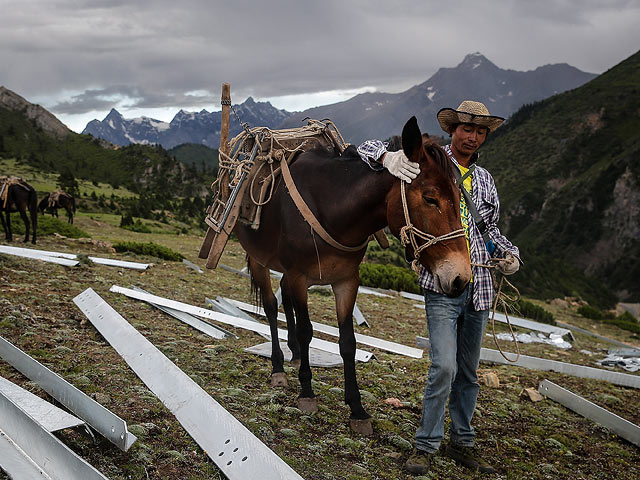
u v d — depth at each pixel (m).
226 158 4.82
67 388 3.41
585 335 14.96
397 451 3.84
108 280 9.05
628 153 183.38
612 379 7.27
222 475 3.00
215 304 8.32
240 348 5.90
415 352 7.18
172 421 3.60
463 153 3.62
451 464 3.82
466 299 3.57
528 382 6.66
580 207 180.75
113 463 2.90
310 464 3.35
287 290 5.36
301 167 4.14
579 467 4.27
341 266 3.96
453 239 3.15
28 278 7.94
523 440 4.64
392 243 53.81
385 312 11.20
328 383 5.13
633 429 4.89
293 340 5.54
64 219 38.41
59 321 5.83
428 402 3.53
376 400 4.86
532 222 192.25
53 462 2.56
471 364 3.77
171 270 12.22
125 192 149.12
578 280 83.38
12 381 3.90
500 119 3.45
